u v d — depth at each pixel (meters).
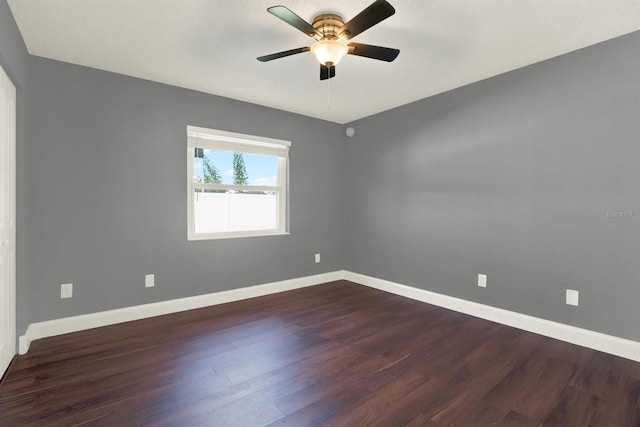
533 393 1.87
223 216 3.64
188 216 3.35
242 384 1.95
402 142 3.83
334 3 1.88
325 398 1.82
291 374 2.07
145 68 2.79
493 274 3.03
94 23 2.09
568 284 2.56
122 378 2.00
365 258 4.34
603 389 1.91
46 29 2.16
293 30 2.19
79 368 2.12
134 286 3.00
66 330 2.67
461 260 3.28
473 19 2.06
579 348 2.44
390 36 2.26
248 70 2.83
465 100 3.21
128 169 2.95
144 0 1.86
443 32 2.21
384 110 4.00
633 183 2.25
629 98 2.26
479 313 3.12
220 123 3.47
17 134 2.26
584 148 2.46
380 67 2.77
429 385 1.95
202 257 3.39
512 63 2.71
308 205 4.26
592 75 2.41
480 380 2.01
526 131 2.78
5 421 1.59
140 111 3.00
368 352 2.38
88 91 2.76
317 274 4.38
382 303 3.55
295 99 3.59
